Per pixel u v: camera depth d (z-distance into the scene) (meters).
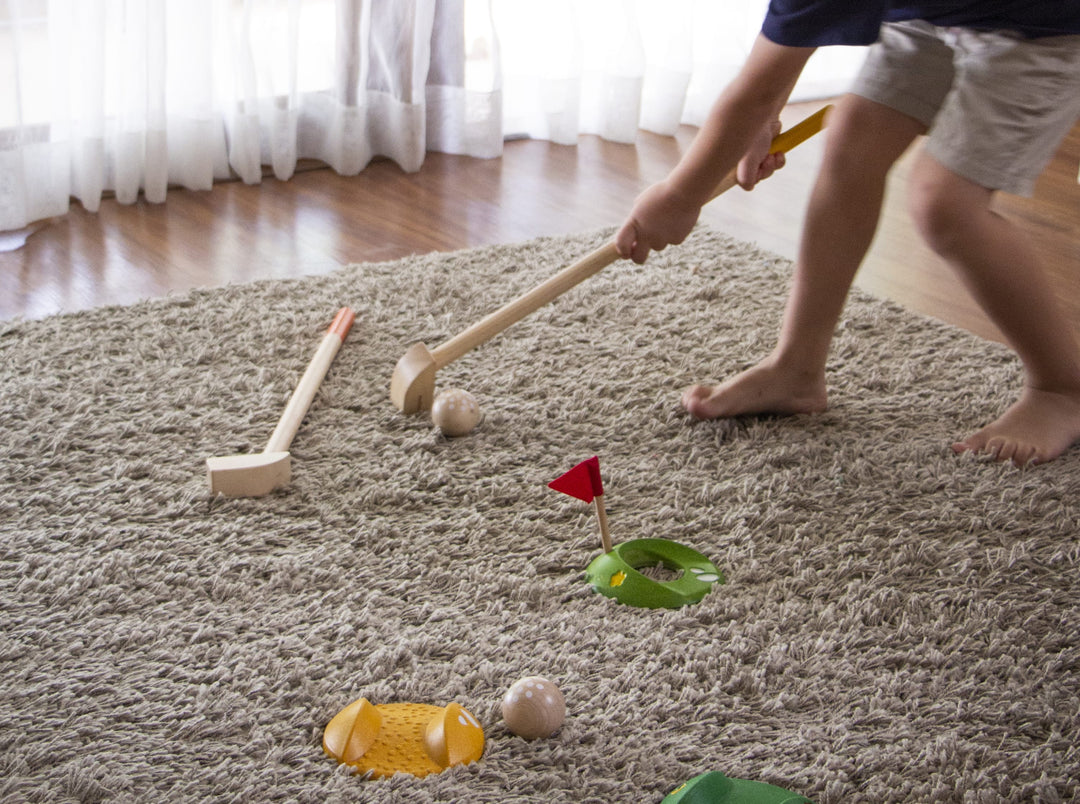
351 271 1.77
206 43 2.01
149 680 0.94
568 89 2.49
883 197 1.34
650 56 2.65
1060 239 2.14
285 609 1.04
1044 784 0.86
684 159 1.26
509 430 1.37
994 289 1.33
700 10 2.69
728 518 1.21
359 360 1.50
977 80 1.25
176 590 1.05
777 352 1.42
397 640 1.00
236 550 1.12
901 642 1.03
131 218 1.98
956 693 0.97
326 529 1.16
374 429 1.35
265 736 0.88
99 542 1.11
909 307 1.80
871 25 1.08
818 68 3.04
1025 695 0.97
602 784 0.85
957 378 1.56
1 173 1.83
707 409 1.40
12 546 1.10
